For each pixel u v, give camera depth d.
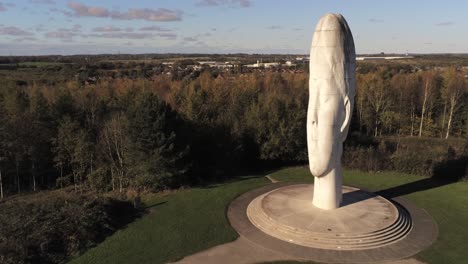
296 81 76.31
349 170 43.06
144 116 35.78
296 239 24.83
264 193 35.09
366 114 66.62
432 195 34.50
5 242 23.56
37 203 29.20
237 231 27.00
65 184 42.06
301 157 46.38
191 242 25.42
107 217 28.52
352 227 25.30
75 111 45.25
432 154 44.38
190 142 40.28
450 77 69.62
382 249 24.00
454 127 68.25
